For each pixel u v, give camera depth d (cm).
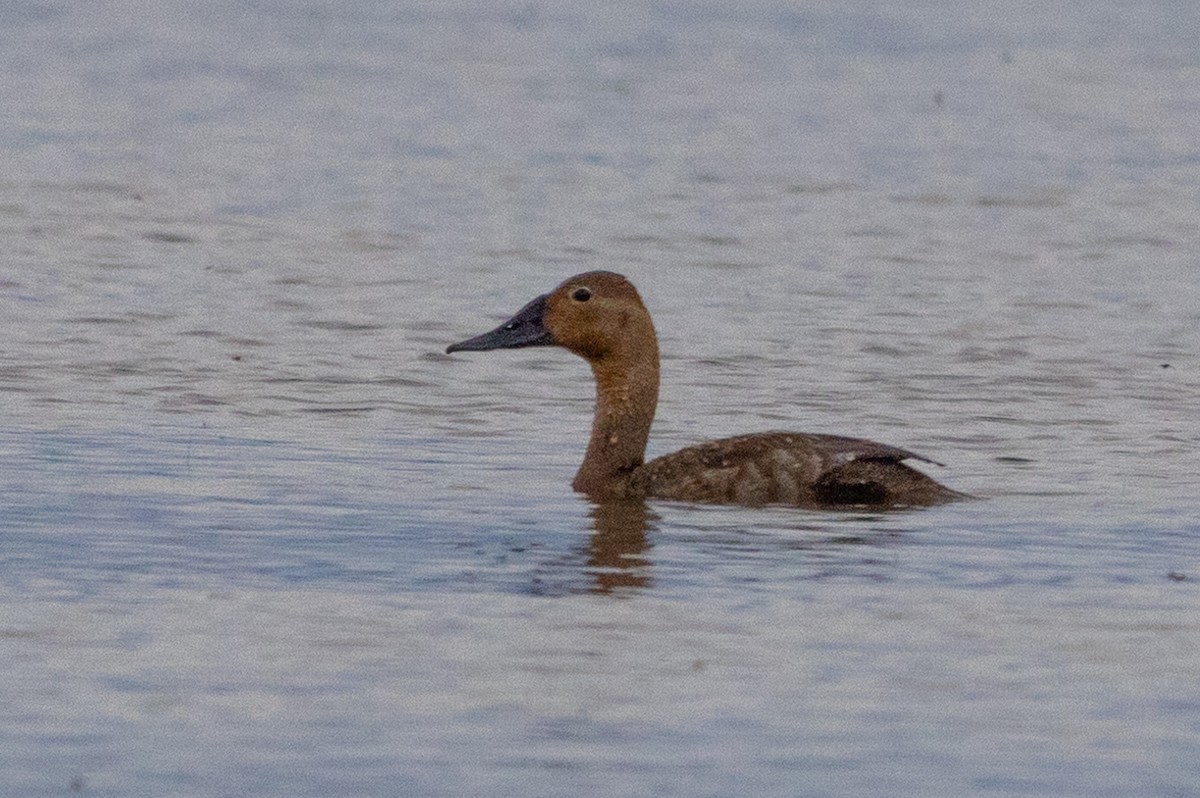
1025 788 968
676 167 3447
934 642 1165
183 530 1385
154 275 2486
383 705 1055
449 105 4069
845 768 986
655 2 5769
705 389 1964
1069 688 1095
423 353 2103
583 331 1588
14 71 4319
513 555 1341
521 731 1023
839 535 1404
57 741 1006
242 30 5059
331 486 1535
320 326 2228
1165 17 5606
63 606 1205
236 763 983
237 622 1180
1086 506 1500
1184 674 1116
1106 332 2283
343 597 1234
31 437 1672
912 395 1952
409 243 2759
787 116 4022
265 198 3070
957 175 3412
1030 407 1905
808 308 2380
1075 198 3212
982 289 2523
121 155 3412
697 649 1146
